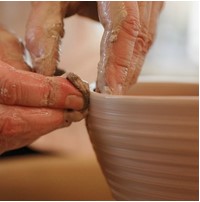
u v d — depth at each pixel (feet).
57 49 2.18
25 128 1.78
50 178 2.71
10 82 1.71
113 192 1.82
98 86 1.86
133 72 2.01
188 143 1.35
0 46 2.27
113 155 1.63
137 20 1.89
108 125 1.59
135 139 1.48
